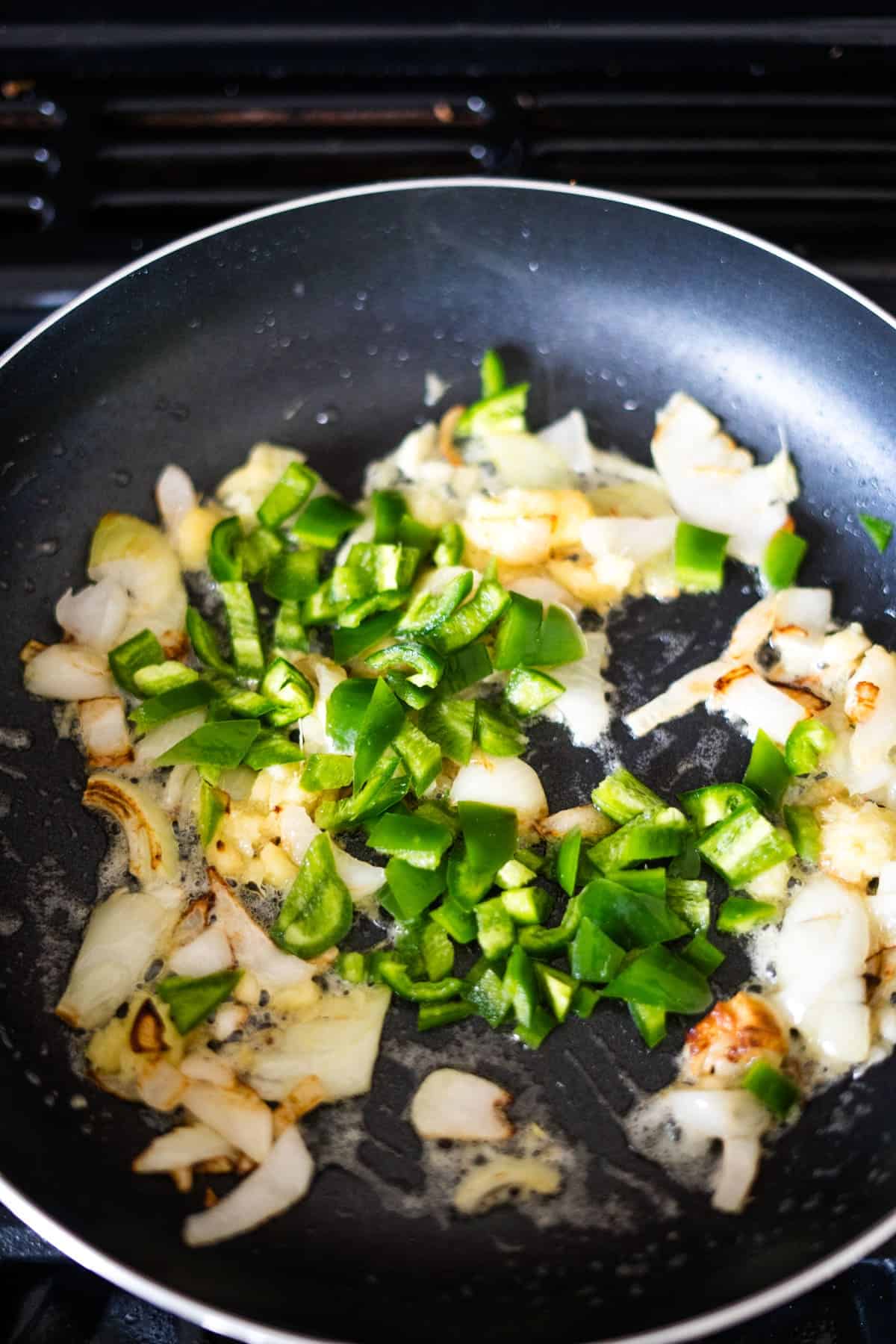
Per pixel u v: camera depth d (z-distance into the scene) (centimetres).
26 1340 39
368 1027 42
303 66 58
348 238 51
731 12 58
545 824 45
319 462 52
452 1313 38
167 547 50
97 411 49
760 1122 41
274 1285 38
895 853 44
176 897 44
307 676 47
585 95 58
